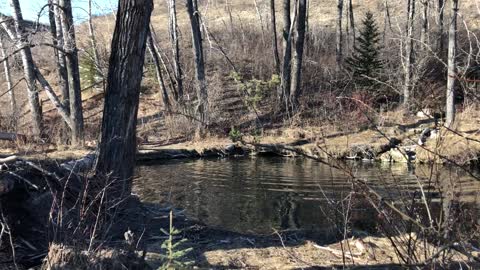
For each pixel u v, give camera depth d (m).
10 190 5.27
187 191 12.55
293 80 24.66
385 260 5.39
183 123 21.42
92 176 6.17
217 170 16.33
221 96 26.39
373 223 6.79
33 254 5.15
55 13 17.19
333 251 5.86
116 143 7.24
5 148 14.86
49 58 31.42
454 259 4.12
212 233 6.97
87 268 4.34
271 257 5.70
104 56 27.72
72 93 17.72
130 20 7.26
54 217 5.34
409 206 4.24
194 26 23.50
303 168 16.56
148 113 25.39
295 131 20.70
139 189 12.81
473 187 8.58
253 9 50.47
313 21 43.34
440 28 21.11
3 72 28.84
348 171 3.51
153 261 5.20
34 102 18.47
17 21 15.45
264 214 9.84
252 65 32.31
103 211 5.46
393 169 15.54
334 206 6.25
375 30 26.58
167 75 28.67
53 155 14.98
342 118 6.79
